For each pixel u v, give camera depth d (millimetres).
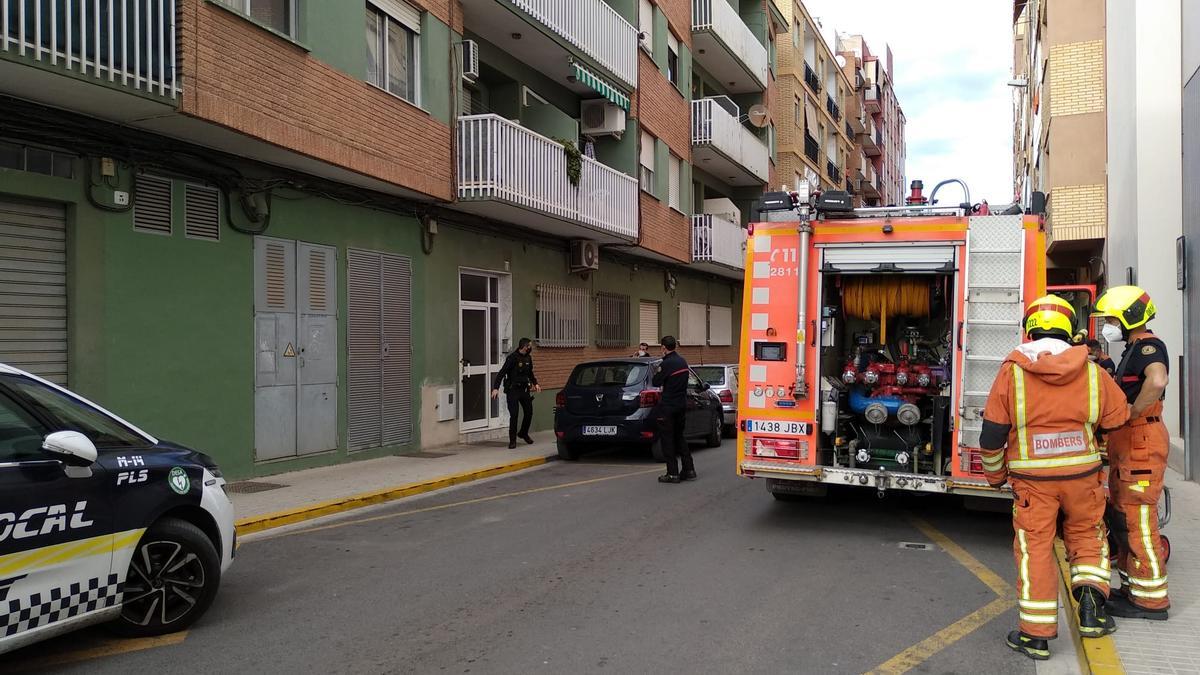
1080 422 4500
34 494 4195
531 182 14125
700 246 23234
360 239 12070
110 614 4605
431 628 5133
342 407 11711
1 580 4031
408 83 12547
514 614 5387
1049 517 4535
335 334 11578
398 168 11773
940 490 6996
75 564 4375
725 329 28859
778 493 8711
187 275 9438
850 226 7289
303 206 11070
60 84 7336
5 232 7859
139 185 8938
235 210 10031
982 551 7023
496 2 13789
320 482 10195
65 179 8203
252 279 10273
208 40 8539
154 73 7945
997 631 5027
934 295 7629
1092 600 4543
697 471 11836
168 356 9219
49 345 8188
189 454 5301
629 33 18672
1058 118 17688
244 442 10180
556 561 6742
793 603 5578
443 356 13898
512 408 13852
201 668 4508
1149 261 11461
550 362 17328
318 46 10258
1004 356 6840
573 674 4371
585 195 16078
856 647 4750
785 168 32281
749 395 7629
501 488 10508
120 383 8711
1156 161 11531
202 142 9352
